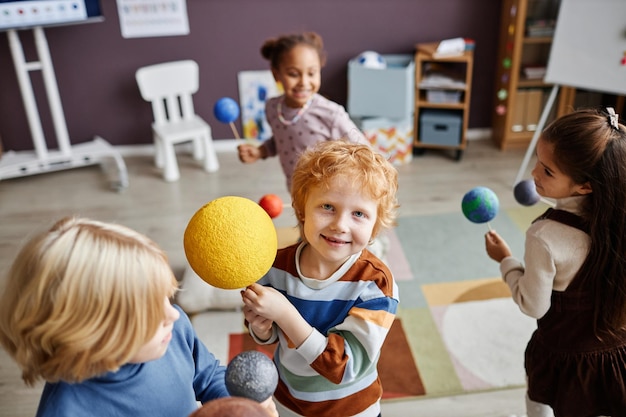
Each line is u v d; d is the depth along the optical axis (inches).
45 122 140.6
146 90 132.8
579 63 108.7
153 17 132.7
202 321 83.9
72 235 25.6
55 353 25.5
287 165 79.7
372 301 37.1
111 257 25.2
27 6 115.3
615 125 42.6
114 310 25.0
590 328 45.9
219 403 22.4
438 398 69.5
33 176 135.6
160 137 129.4
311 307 38.6
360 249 36.1
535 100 133.9
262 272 31.5
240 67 139.5
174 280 28.4
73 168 139.6
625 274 43.3
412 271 93.6
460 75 133.3
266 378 28.7
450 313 83.4
